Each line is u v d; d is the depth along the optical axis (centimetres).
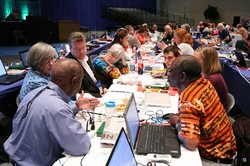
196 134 139
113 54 317
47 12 1285
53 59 204
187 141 139
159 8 1711
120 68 332
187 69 151
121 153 109
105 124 159
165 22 1519
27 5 1205
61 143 132
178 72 154
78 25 1205
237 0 1507
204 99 149
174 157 135
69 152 134
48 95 140
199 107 144
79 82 147
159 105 208
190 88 150
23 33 1069
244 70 388
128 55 407
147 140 148
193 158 135
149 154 134
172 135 155
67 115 135
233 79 391
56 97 141
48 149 138
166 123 177
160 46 515
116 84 274
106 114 185
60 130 131
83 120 176
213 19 1571
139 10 1540
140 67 345
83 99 190
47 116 133
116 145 106
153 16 1523
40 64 202
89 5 1401
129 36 562
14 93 303
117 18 1412
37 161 140
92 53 532
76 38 268
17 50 947
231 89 398
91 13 1417
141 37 686
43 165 140
